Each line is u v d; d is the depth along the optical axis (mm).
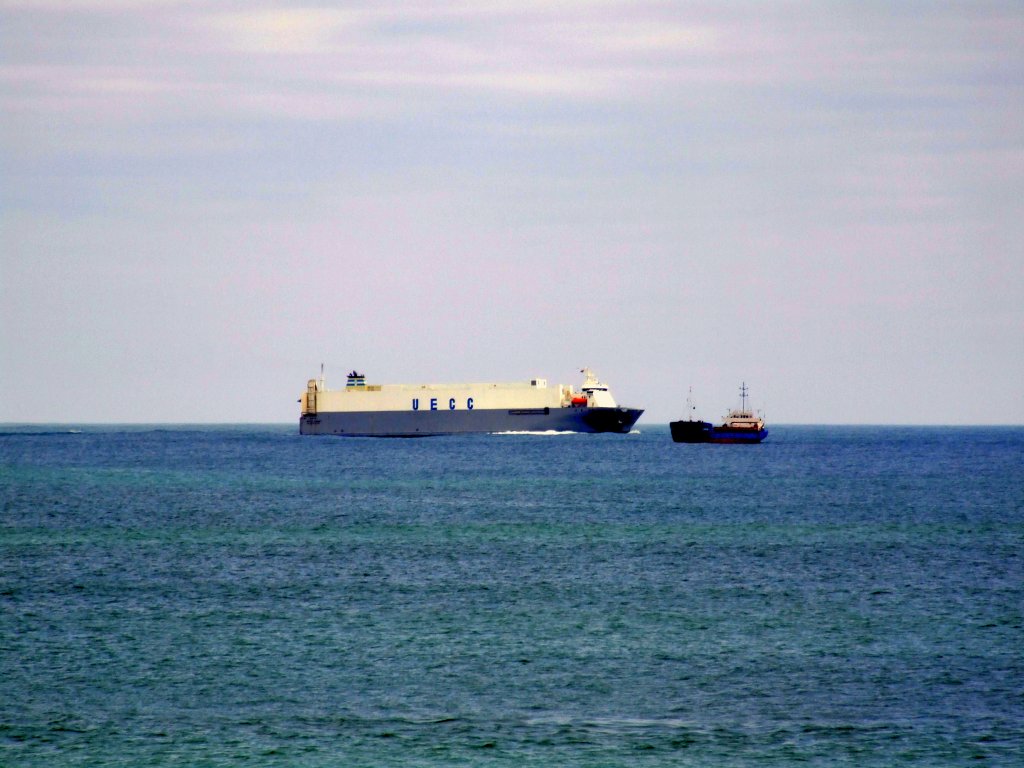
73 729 168000
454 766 155125
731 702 179750
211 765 155375
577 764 155625
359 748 161125
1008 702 179000
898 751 159625
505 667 198250
